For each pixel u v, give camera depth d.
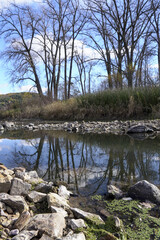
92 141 4.05
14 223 1.21
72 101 10.07
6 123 7.95
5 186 1.57
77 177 2.09
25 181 1.89
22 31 16.66
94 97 9.32
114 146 3.52
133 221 1.29
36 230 1.11
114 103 8.36
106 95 8.86
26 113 12.73
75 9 16.23
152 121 6.17
